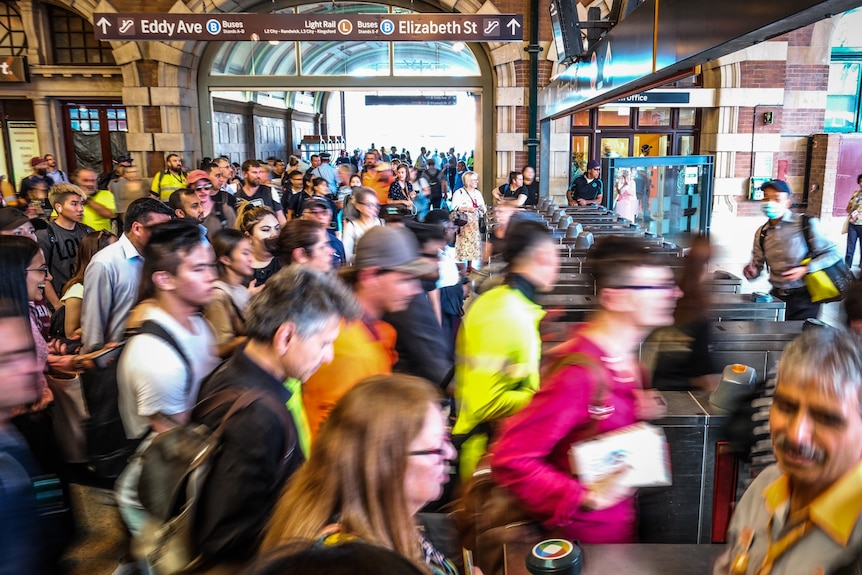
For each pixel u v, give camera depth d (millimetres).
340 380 2277
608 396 1681
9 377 1421
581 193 11352
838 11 2070
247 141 18188
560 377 1671
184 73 13500
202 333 2375
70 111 14258
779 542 1193
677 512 2531
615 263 1712
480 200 10547
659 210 10258
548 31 13242
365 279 2568
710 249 2875
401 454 1209
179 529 1468
